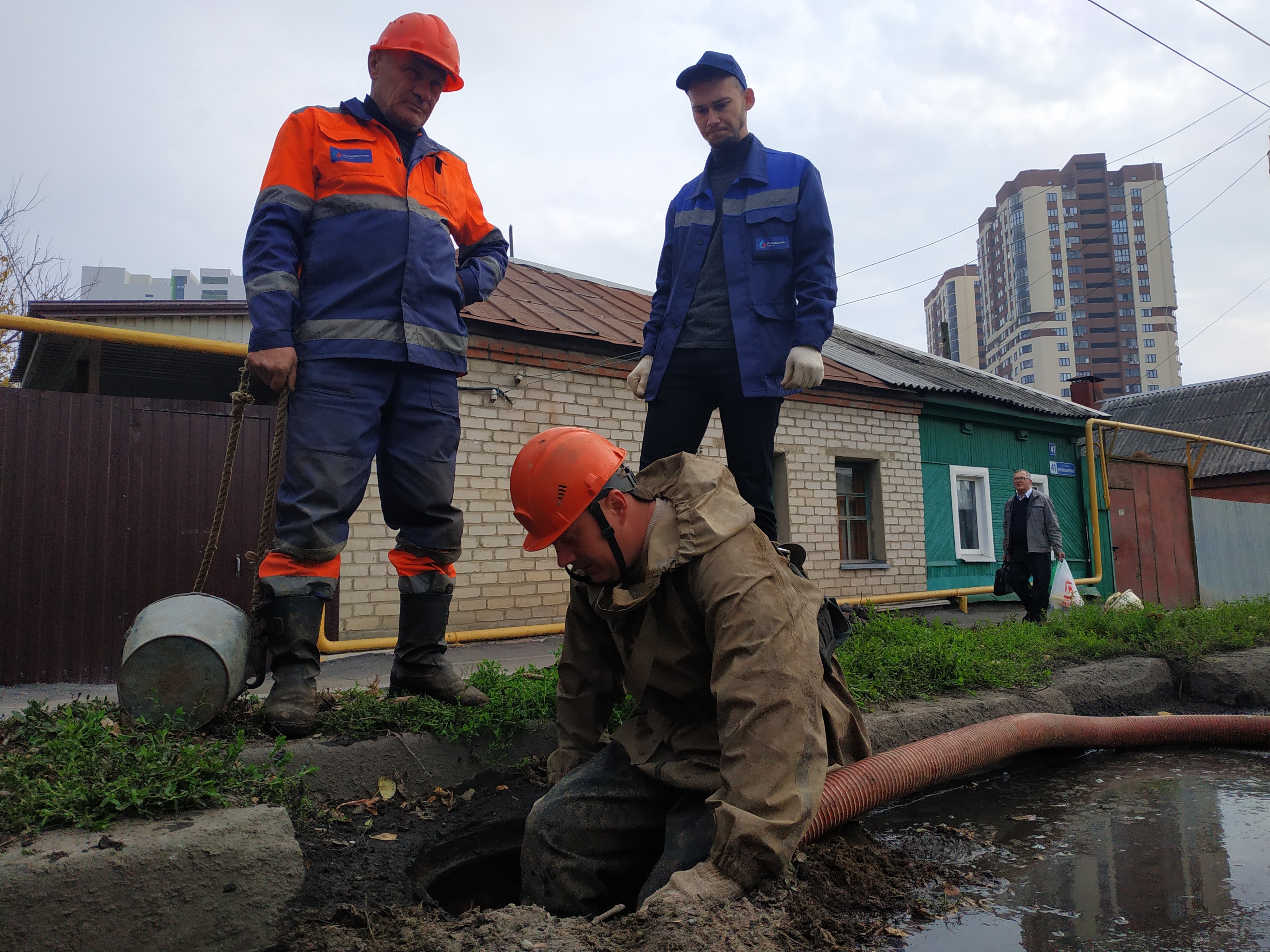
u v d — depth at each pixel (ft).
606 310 31.58
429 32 9.56
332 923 6.64
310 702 9.05
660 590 7.68
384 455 9.93
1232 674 18.37
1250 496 77.97
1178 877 8.40
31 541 16.05
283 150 9.30
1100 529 46.32
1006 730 12.00
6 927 5.45
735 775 6.82
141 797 6.42
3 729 8.32
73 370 28.02
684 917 6.07
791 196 11.16
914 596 35.19
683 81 11.46
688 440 11.64
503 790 9.57
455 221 10.54
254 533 18.26
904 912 7.54
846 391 35.58
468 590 24.09
